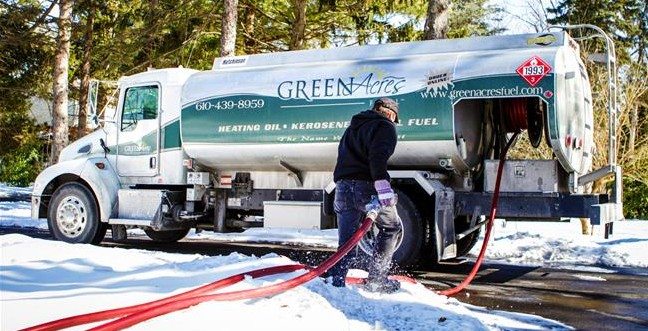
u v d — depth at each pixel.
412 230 7.74
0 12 19.00
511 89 7.50
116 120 10.03
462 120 8.10
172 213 9.57
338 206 5.38
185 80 9.70
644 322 5.33
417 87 7.90
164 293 4.55
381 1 17.31
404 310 4.71
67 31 17.98
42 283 4.85
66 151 10.43
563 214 7.68
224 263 5.69
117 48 20.45
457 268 8.46
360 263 6.70
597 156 12.11
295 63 8.95
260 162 8.98
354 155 5.32
